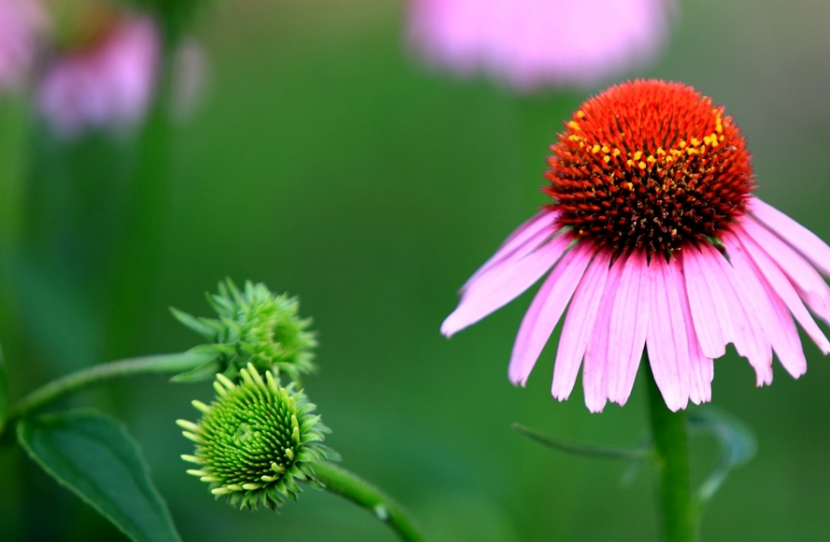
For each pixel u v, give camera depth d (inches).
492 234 40.2
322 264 38.9
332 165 43.9
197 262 38.0
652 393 19.3
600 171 19.7
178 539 18.7
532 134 26.9
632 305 19.2
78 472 18.9
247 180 42.9
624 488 31.2
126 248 24.0
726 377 33.2
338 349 35.1
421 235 40.5
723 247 19.4
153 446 23.1
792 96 42.7
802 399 32.4
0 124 24.6
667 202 19.4
